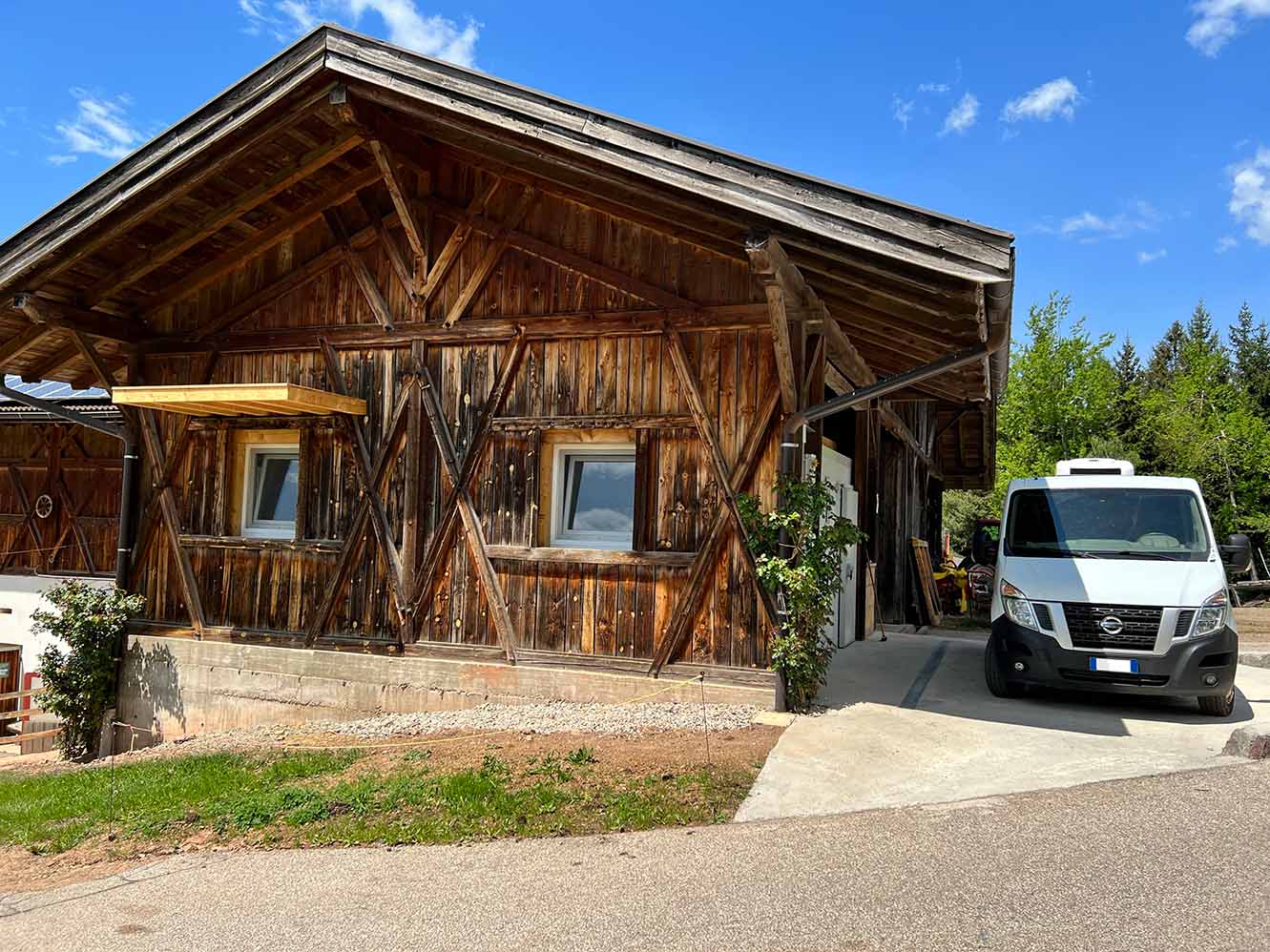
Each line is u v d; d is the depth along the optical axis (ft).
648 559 25.57
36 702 34.32
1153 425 94.12
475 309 28.37
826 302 26.05
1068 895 12.87
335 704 28.86
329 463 29.89
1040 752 20.38
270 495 32.30
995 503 99.09
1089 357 96.37
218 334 31.65
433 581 28.27
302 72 24.79
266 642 30.01
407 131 27.37
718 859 14.62
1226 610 23.54
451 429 28.45
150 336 32.60
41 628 32.45
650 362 26.17
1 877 16.02
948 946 11.45
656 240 26.32
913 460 50.39
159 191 27.02
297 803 18.38
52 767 29.30
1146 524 26.30
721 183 21.26
